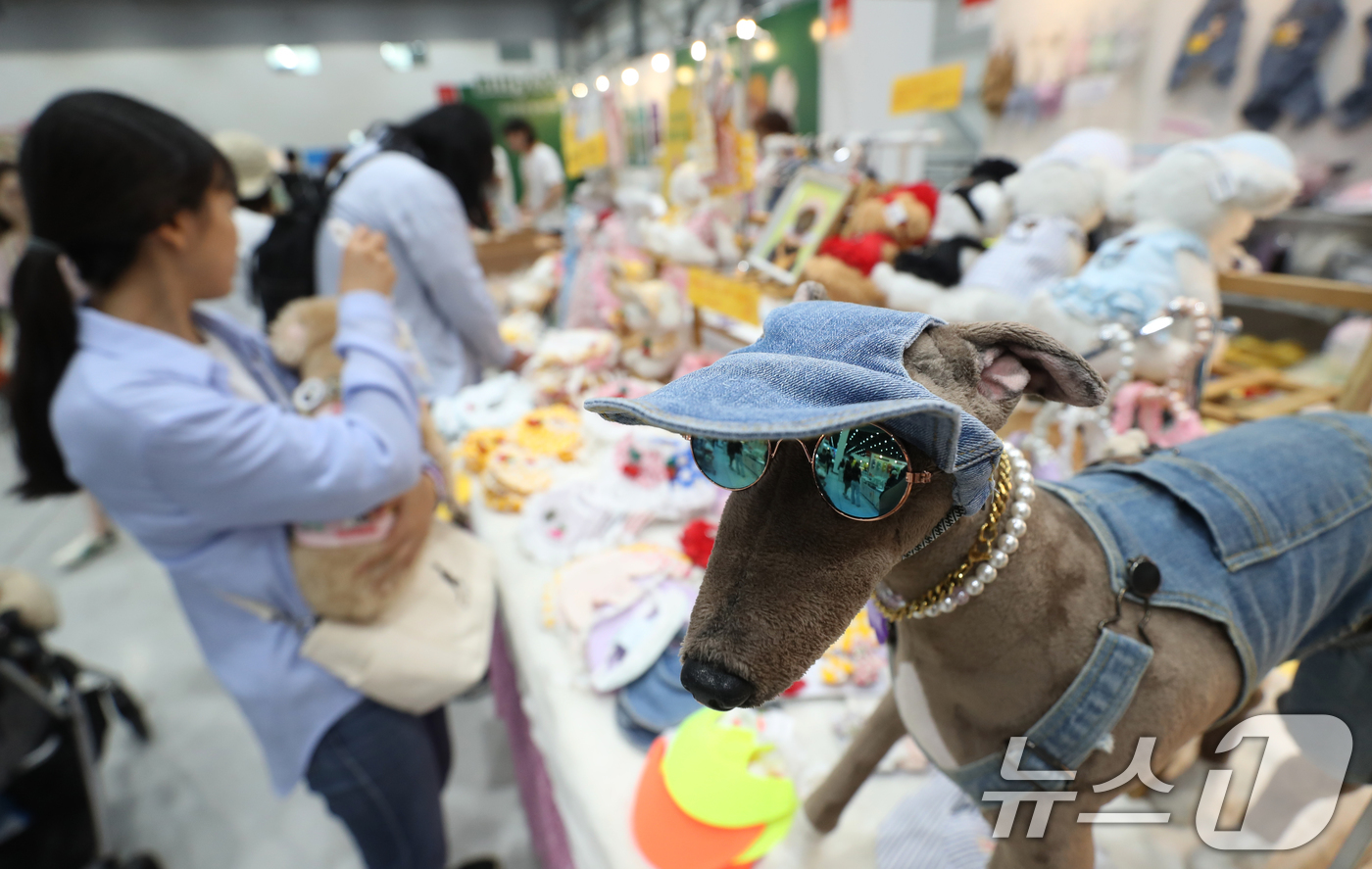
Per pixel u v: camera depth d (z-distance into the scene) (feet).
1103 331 2.76
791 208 4.73
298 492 2.46
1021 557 1.51
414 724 3.18
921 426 1.07
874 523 1.20
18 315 2.25
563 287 7.13
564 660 3.00
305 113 18.15
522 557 3.71
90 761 4.13
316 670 2.87
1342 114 5.38
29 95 15.81
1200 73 6.11
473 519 4.33
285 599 2.83
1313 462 1.87
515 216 15.01
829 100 7.72
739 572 1.20
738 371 1.12
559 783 2.85
